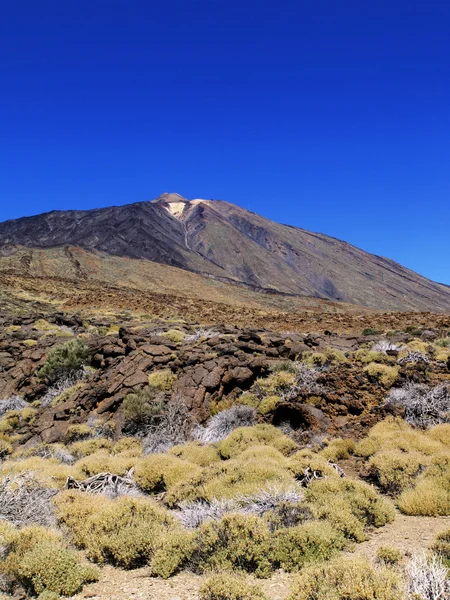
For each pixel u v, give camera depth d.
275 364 15.65
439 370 15.05
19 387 17.97
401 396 13.03
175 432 12.81
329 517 6.73
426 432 11.18
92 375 17.19
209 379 14.63
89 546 6.47
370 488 7.88
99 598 5.12
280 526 6.54
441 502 7.44
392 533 6.71
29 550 5.86
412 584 4.73
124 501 7.43
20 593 5.30
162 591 5.28
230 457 11.05
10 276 57.81
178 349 17.92
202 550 6.01
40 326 27.33
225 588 4.82
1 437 13.84
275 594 5.07
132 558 6.15
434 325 29.12
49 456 11.93
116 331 27.17
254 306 66.50
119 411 14.02
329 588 4.69
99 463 10.34
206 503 7.95
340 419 12.55
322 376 14.62
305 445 11.55
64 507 7.56
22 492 7.84
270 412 13.25
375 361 16.08
